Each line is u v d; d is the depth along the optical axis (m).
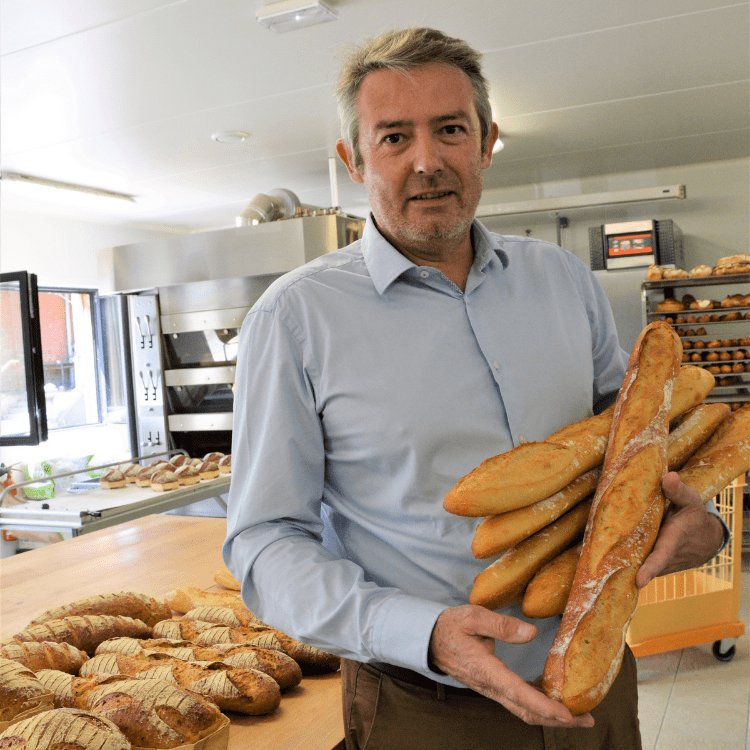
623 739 0.97
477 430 0.92
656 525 0.68
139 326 4.51
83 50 2.73
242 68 2.97
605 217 5.43
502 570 0.70
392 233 0.94
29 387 4.14
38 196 4.96
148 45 2.71
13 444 4.21
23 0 2.31
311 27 2.61
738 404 4.34
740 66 3.23
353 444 0.93
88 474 4.79
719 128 4.24
